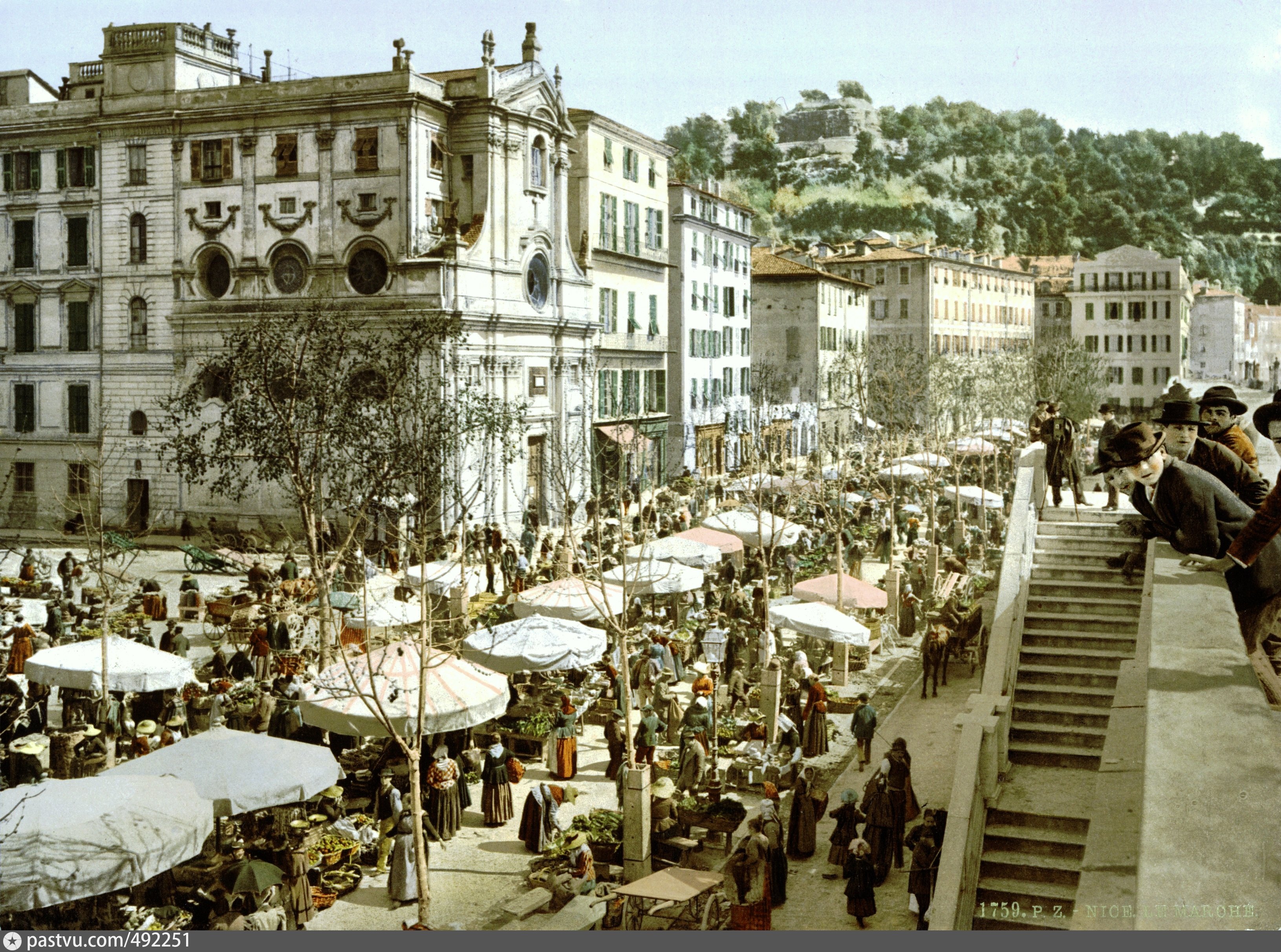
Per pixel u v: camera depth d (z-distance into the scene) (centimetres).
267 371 3778
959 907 1468
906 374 7581
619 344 6669
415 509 3316
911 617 3600
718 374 8200
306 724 2284
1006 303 12038
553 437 5388
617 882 1900
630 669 2808
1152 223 10956
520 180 5447
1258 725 417
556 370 5766
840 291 9775
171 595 4016
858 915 1719
